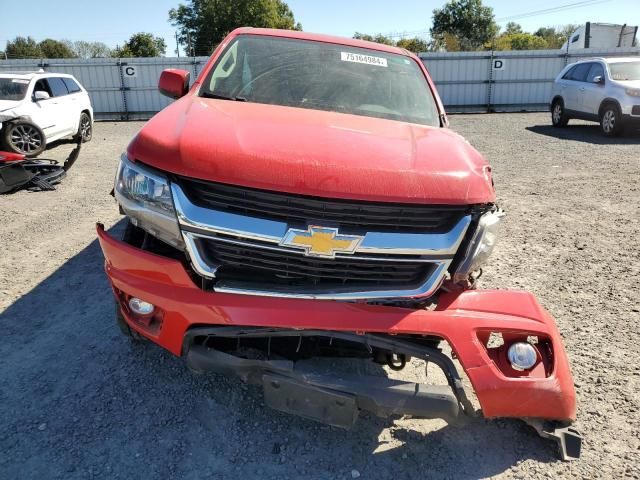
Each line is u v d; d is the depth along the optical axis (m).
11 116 9.41
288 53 3.63
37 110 10.26
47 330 3.41
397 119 3.26
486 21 59.44
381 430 2.59
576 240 5.44
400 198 2.14
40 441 2.42
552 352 2.35
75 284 4.13
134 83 20.00
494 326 2.30
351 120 2.92
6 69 19.52
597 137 12.97
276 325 2.18
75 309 3.71
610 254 5.04
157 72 19.95
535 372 2.31
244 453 2.41
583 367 3.16
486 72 21.27
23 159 7.31
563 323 3.70
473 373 2.24
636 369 3.14
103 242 2.54
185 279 2.29
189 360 2.37
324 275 2.24
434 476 2.32
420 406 2.21
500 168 9.13
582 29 33.06
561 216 6.28
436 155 2.44
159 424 2.57
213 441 2.47
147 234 2.55
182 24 55.59
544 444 2.52
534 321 2.37
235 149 2.19
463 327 2.28
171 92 3.71
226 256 2.23
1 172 6.93
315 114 2.95
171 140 2.30
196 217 2.16
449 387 2.27
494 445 2.51
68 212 6.21
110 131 15.60
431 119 3.38
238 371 2.32
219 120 2.54
